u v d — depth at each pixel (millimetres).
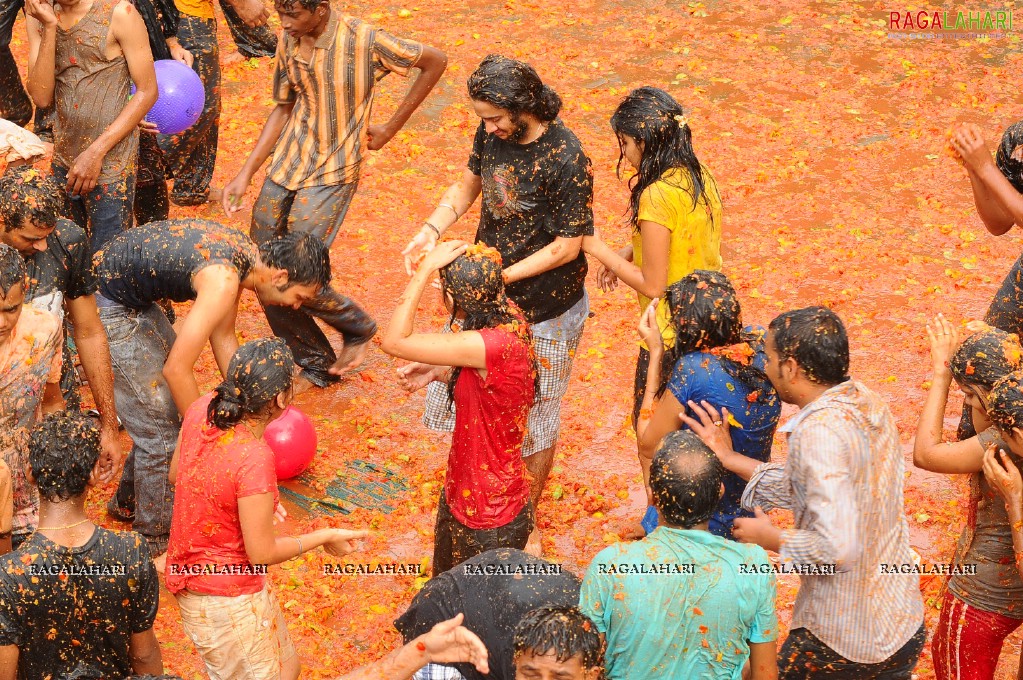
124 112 20812
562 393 17750
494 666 11508
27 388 14383
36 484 11656
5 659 11625
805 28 38531
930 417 13367
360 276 25094
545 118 16062
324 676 15227
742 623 10727
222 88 34000
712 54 36500
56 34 20578
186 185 27438
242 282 16672
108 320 16375
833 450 11680
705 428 13281
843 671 12523
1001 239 26609
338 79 20547
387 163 30078
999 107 33031
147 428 16891
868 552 12023
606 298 24656
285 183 21125
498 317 14258
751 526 12164
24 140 22359
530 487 17859
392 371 22359
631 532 17812
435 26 38188
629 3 40500
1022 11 39969
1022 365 12328
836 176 29438
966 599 13453
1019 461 12359
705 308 13453
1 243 14539
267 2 39719
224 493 12617
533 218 16844
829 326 11992
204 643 13375
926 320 23516
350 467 19578
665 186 15734
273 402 12727
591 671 9805
